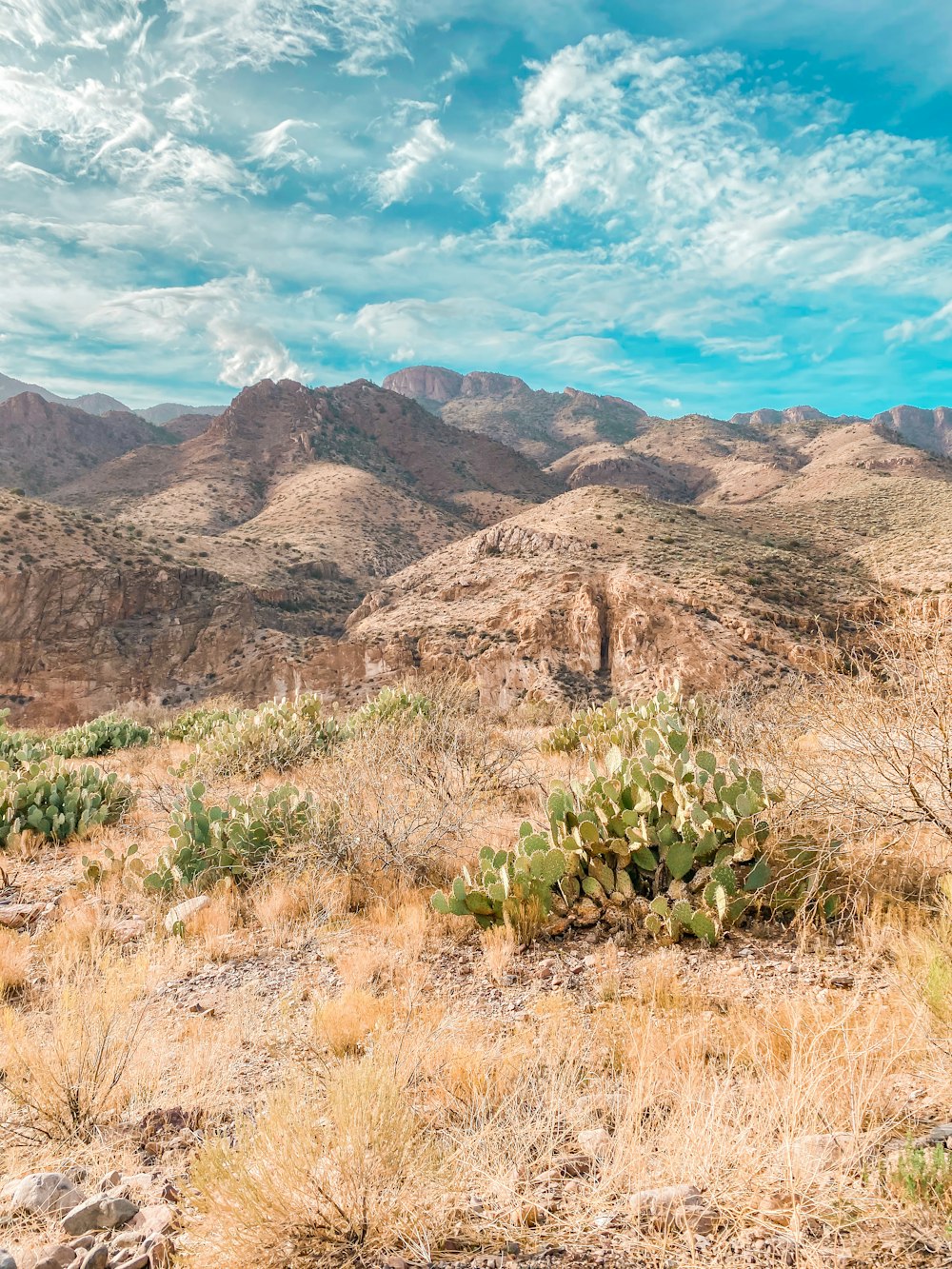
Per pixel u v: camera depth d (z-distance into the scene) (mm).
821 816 4523
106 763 13969
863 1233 1792
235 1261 1976
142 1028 3898
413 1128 2467
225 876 6605
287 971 4801
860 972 3801
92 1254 1996
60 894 6727
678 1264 1790
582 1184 2242
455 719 9945
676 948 4551
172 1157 2742
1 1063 3400
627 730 9797
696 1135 2287
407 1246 1995
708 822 4910
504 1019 3883
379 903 5840
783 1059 2959
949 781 3832
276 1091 2947
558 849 5129
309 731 12398
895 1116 2301
